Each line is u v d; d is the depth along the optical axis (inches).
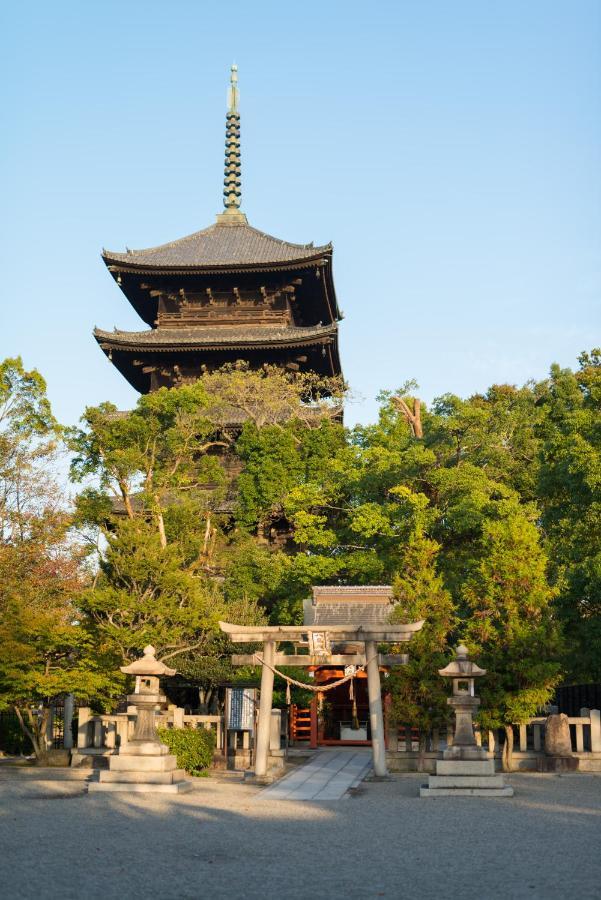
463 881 495.2
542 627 1082.7
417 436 2257.6
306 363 2802.7
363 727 1480.1
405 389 2336.4
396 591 1175.0
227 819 737.0
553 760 1086.4
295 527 2311.8
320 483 2127.2
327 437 2213.3
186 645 1496.1
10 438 1587.1
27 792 903.7
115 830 673.0
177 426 1870.1
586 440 1469.0
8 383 1604.3
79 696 1187.3
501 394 2394.2
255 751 1057.5
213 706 1658.5
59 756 1198.3
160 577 1396.4
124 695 1400.1
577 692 1510.8
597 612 1386.6
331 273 2866.6
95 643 1312.7
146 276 2819.9
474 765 885.2
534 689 1064.8
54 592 1533.0
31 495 1578.5
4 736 1437.0
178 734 1075.9
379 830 679.7
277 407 2372.0
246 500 2175.2
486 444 1957.4
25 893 462.0
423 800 853.8
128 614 1386.6
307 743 1437.0
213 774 1097.4
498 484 1840.6
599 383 1633.9
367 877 508.1
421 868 533.6
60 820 721.0
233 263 2733.8
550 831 659.4
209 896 460.1
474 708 936.9
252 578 1945.1
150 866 538.3
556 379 2341.3
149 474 1742.1
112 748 1192.2
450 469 1854.1
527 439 2066.9
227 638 1530.5
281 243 2984.7
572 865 533.6
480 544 1743.4
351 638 1043.3
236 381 2409.0
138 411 1866.4
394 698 1127.6
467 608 1550.2
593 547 1441.9
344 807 813.9
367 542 1973.4
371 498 2001.7
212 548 1873.8
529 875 508.7
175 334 2775.6
